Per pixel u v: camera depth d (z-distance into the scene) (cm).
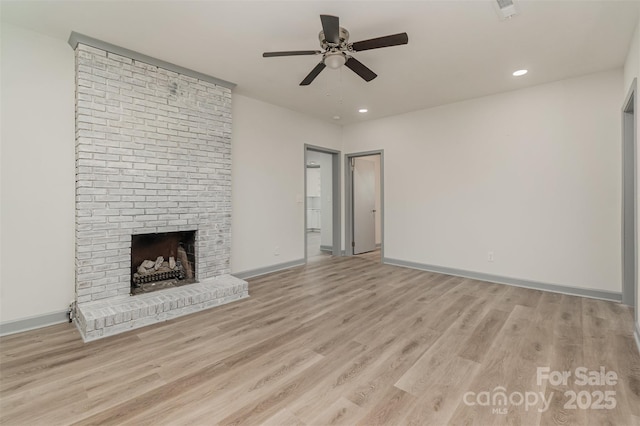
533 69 334
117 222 293
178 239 381
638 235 245
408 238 507
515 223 400
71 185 288
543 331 259
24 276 266
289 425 154
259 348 234
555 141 369
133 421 157
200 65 331
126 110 298
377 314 301
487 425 153
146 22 250
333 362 213
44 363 212
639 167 245
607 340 242
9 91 257
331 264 536
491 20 244
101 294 286
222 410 165
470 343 239
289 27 257
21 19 247
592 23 246
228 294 337
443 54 300
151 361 215
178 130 336
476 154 430
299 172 523
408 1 221
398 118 518
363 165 652
